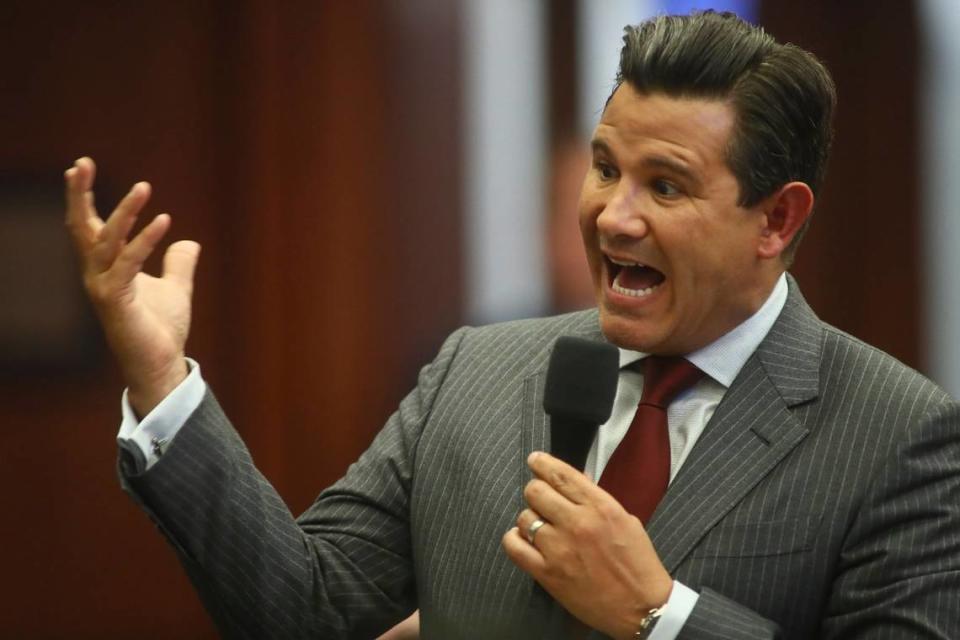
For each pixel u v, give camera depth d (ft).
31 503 61.26
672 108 21.52
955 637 20.57
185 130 62.28
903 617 20.59
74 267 61.00
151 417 21.26
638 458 22.80
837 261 69.41
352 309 63.67
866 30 68.13
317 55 63.05
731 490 22.04
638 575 20.27
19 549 61.31
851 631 21.22
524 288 63.57
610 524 20.27
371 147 63.36
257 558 22.57
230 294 63.26
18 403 61.00
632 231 21.48
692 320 22.35
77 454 61.41
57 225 60.90
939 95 68.54
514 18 63.16
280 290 63.41
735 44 21.77
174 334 21.63
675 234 21.50
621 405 23.97
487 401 24.63
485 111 63.26
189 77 62.28
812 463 22.04
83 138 61.26
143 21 61.77
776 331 23.48
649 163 21.54
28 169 60.80
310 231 63.36
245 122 62.85
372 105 63.21
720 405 22.84
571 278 63.21
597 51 63.05
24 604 61.36
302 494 63.67
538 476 20.67
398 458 25.07
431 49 63.16
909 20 68.08
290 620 23.21
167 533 21.89
